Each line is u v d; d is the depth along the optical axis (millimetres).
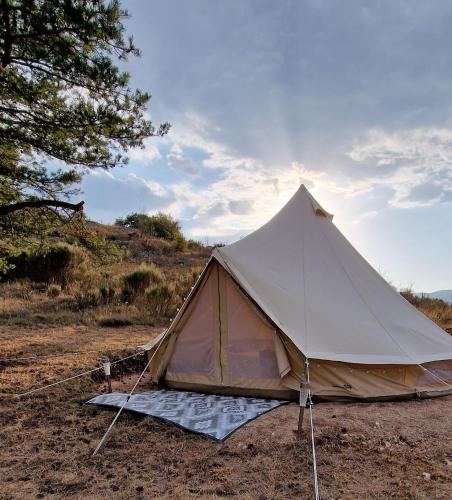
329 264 6652
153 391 5945
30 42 6055
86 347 8070
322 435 4129
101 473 3469
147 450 3877
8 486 3281
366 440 4043
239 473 3430
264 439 4051
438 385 5660
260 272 6230
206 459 3678
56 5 5680
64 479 3371
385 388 5414
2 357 7234
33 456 3783
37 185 7281
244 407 5039
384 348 5613
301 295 6098
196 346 6070
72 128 6641
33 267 15336
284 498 3055
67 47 6109
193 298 6129
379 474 3396
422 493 3105
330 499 3031
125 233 26047
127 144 7027
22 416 4754
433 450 3857
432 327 6551
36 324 10156
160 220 28234
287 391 5418
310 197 7480
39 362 6984
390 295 6777
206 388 5844
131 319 11125
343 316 5957
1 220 7469
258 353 5684
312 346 5438
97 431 4352
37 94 6512
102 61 6270
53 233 8047
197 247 26688
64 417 4738
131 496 3113
